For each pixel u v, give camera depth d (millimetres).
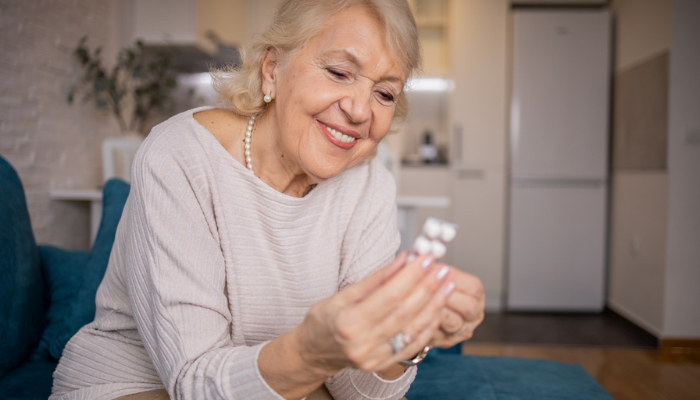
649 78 2896
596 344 2727
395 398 767
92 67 2586
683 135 2646
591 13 3346
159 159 719
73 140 2527
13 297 1047
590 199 3412
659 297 2721
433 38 4074
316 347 522
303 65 727
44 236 2312
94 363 800
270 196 801
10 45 2055
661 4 2756
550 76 3387
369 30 698
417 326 492
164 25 3043
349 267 879
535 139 3410
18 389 964
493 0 3498
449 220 3588
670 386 2141
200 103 3512
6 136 2049
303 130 747
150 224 690
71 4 2496
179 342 645
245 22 4145
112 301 819
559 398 968
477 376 1086
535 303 3475
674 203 2652
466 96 3535
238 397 581
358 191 912
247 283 793
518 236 3457
